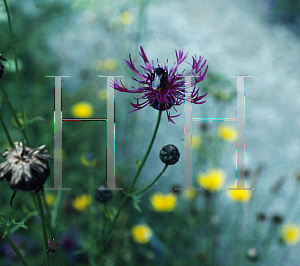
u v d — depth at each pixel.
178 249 0.74
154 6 1.03
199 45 1.55
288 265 0.75
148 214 0.81
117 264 0.70
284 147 1.14
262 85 1.42
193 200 0.79
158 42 1.45
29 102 0.90
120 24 1.13
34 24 0.84
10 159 0.45
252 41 1.67
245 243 0.76
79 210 0.72
